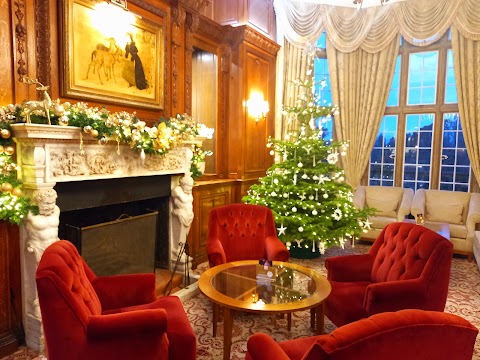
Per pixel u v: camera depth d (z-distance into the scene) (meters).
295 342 1.74
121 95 3.27
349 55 5.84
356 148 5.96
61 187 2.71
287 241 4.20
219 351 2.56
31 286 2.55
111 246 3.19
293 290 2.44
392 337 1.04
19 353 2.51
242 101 5.02
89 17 2.95
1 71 2.41
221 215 3.50
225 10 5.05
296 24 5.87
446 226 4.56
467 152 5.48
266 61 5.61
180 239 3.88
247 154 5.22
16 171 2.48
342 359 1.00
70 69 2.81
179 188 3.84
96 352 1.70
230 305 2.18
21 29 2.50
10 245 2.54
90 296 2.01
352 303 2.39
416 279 2.30
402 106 5.98
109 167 2.97
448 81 5.68
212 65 4.90
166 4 3.79
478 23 5.13
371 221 5.45
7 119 2.34
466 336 1.14
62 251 1.94
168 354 1.90
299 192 4.25
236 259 3.48
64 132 2.50
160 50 3.70
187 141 3.69
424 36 5.46
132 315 1.77
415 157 6.02
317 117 4.70
